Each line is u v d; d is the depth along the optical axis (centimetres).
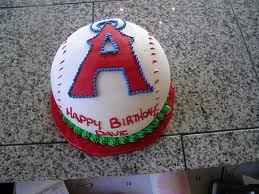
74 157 92
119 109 77
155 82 80
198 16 119
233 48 111
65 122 94
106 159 91
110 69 75
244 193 94
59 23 117
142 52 79
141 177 98
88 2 122
